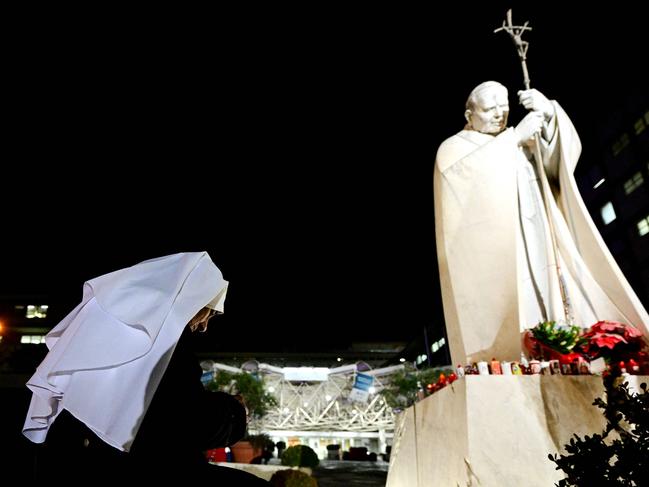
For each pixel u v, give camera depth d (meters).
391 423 42.09
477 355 6.10
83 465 1.53
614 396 2.92
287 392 42.50
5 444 4.96
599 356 5.54
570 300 6.66
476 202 6.49
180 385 1.64
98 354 1.54
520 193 7.26
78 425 1.61
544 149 7.43
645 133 35.78
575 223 6.92
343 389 43.25
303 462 13.73
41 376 1.62
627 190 38.56
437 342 65.31
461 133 7.79
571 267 6.84
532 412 4.72
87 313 1.72
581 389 4.83
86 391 1.52
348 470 19.91
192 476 1.57
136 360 1.55
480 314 6.16
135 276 1.73
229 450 17.03
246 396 33.00
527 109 7.56
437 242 7.30
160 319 1.57
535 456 4.53
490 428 4.64
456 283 6.43
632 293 6.16
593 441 2.64
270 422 41.25
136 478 1.51
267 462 18.45
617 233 40.09
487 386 4.83
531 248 7.03
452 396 5.14
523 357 5.86
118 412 1.48
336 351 70.06
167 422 1.58
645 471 2.46
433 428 5.60
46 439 1.66
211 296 1.77
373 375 42.25
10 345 18.36
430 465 5.55
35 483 1.64
